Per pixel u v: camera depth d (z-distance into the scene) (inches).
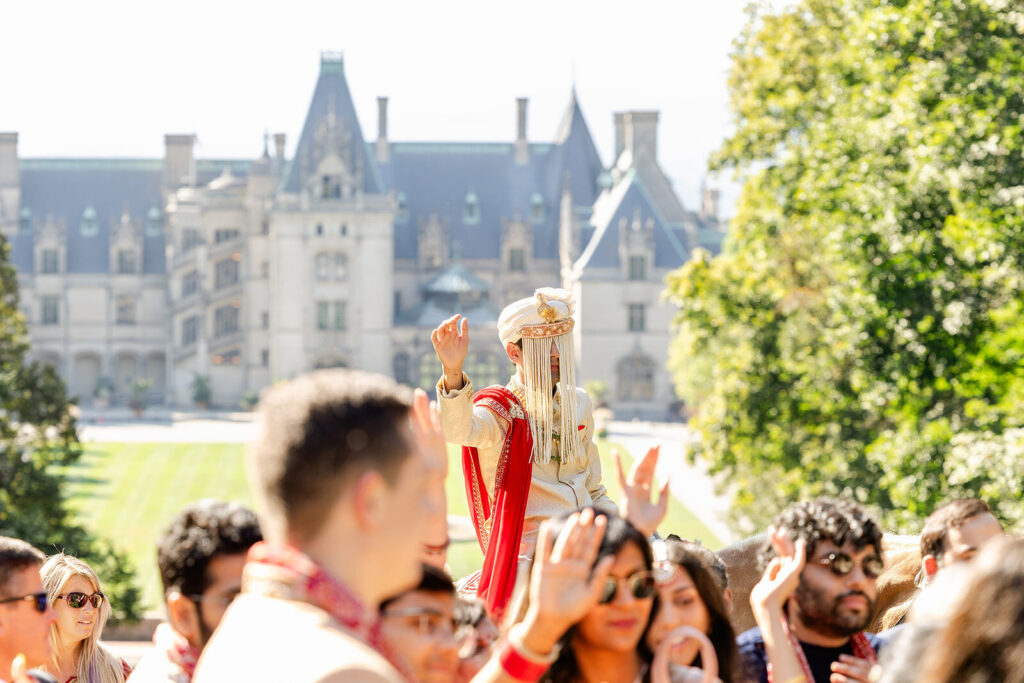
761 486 1526.8
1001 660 104.9
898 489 935.0
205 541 143.9
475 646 161.2
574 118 5880.9
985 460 796.0
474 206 5684.1
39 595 211.5
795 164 1444.4
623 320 5044.3
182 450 3535.9
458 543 1923.0
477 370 5270.7
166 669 146.5
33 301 5403.5
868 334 1059.3
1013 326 890.1
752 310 1480.1
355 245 4955.7
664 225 5128.0
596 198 5738.2
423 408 169.3
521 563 233.9
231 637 105.4
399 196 5689.0
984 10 900.0
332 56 5073.8
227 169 5506.9
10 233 5477.4
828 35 1397.6
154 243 5526.6
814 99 1414.9
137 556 2151.8
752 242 1550.2
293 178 4980.3
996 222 850.1
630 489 151.3
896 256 971.3
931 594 121.2
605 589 136.4
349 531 106.6
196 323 5206.7
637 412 5044.3
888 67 1000.2
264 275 5128.0
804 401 1390.3
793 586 157.2
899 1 989.2
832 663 164.7
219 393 5172.2
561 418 238.1
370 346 4975.4
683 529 2359.7
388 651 117.3
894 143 979.3
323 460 104.0
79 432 1545.3
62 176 5644.7
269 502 107.4
